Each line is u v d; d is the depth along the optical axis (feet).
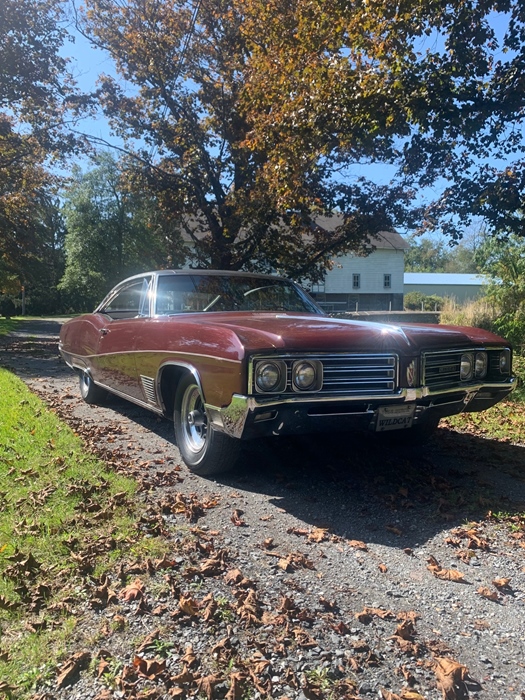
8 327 82.07
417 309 151.84
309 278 55.31
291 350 10.95
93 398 22.33
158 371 14.39
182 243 60.49
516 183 29.81
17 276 98.02
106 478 12.84
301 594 8.37
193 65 51.49
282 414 11.05
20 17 52.39
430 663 6.89
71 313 175.01
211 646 7.05
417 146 33.09
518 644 7.35
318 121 30.83
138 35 50.75
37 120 58.18
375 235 49.73
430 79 27.91
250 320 13.69
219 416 11.65
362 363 11.59
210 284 17.29
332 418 11.46
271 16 36.24
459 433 19.21
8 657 6.78
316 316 15.76
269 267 55.01
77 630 7.33
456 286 172.24
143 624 7.48
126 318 18.37
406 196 45.27
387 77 28.76
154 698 6.17
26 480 12.44
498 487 13.42
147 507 11.36
